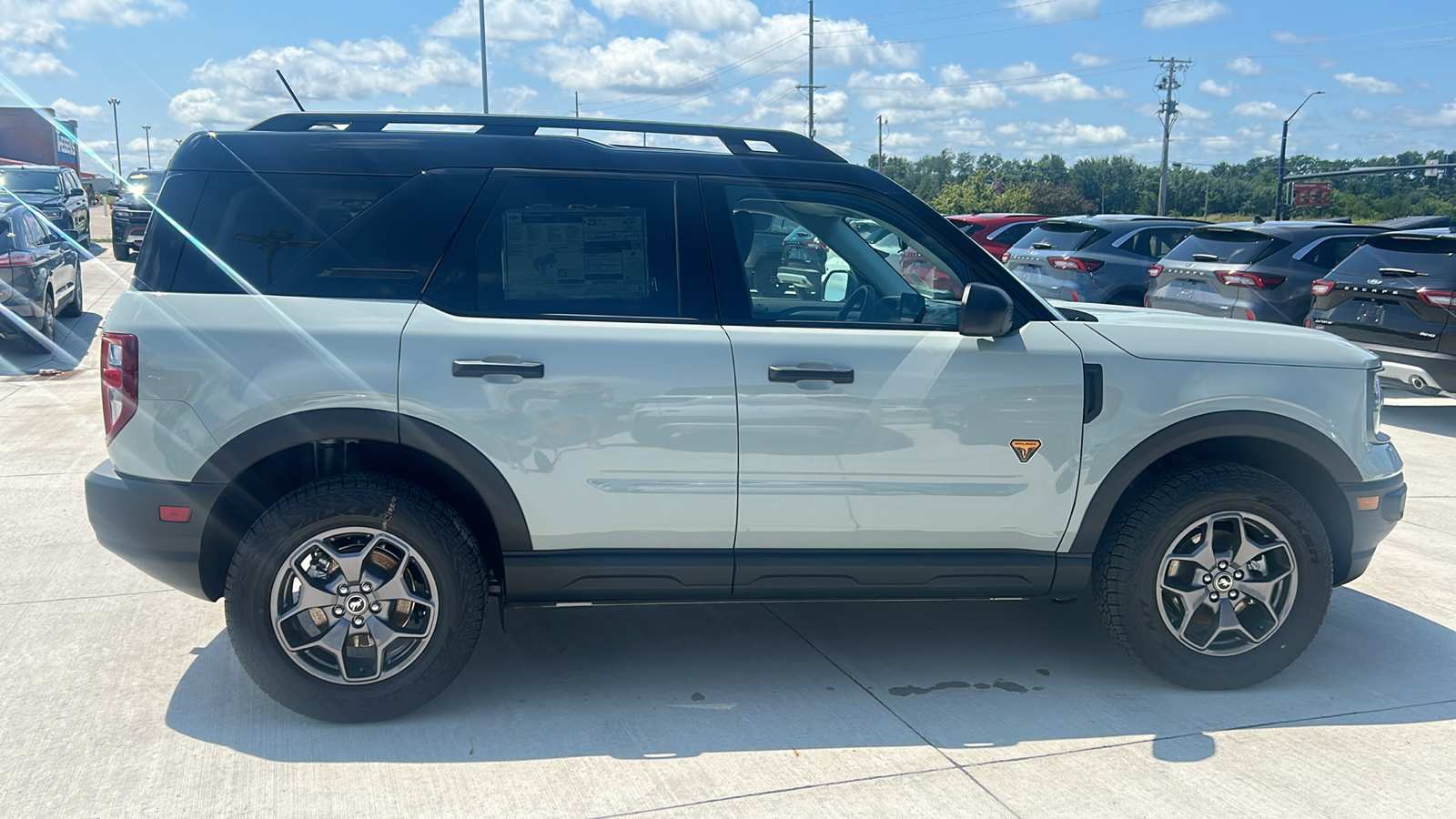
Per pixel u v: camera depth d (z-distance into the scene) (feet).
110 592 15.14
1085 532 12.18
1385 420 30.83
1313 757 10.96
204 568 11.29
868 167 12.25
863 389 11.53
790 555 11.85
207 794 9.93
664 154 11.88
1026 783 10.39
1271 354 12.34
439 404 10.98
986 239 53.36
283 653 11.03
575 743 11.07
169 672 12.60
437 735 11.19
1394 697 12.45
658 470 11.39
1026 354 11.84
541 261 11.49
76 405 29.01
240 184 11.26
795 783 10.35
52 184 74.64
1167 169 181.68
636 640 13.94
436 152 11.52
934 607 15.38
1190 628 12.40
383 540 10.98
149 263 11.17
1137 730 11.54
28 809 9.61
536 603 11.83
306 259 11.23
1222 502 11.93
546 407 11.16
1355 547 12.84
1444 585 16.44
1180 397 12.00
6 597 14.89
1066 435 11.89
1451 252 27.17
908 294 12.21
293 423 10.90
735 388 11.37
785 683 12.67
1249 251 33.94
